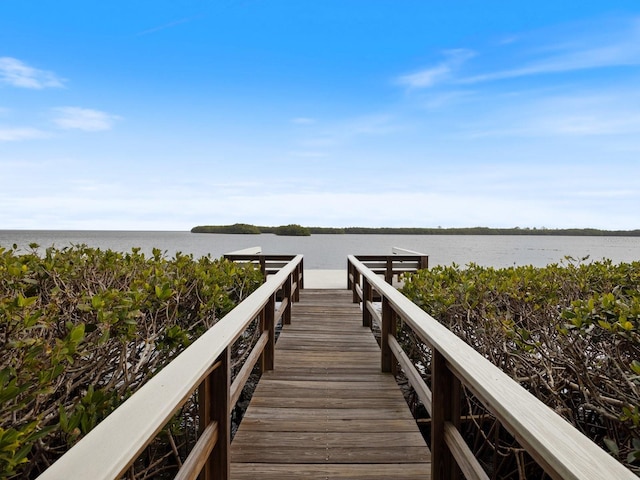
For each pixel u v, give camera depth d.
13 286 2.38
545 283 3.33
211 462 1.52
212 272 3.72
